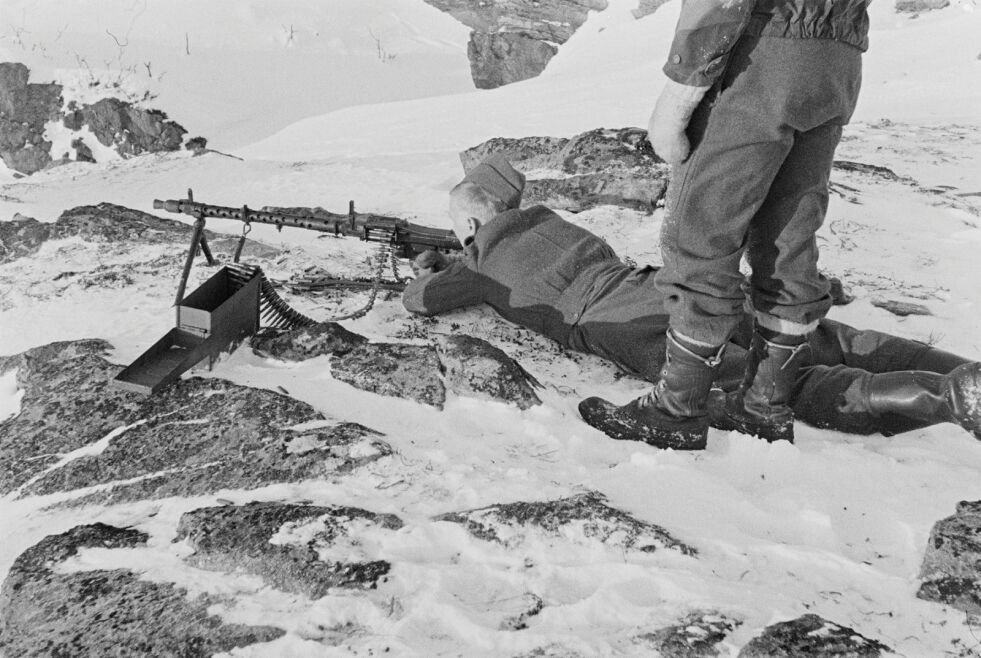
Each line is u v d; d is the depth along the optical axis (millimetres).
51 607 2900
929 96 18031
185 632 2707
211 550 3031
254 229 8078
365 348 4398
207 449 3732
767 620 2602
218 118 38312
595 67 32656
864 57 24031
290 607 2785
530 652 2506
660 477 3443
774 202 3391
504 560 2963
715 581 2783
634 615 2656
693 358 3514
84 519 3471
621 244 6879
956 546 2791
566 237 4770
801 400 3896
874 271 6469
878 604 2736
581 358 4656
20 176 35562
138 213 7750
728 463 3600
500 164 4973
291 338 4531
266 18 49188
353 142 22078
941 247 7055
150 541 3186
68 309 5598
